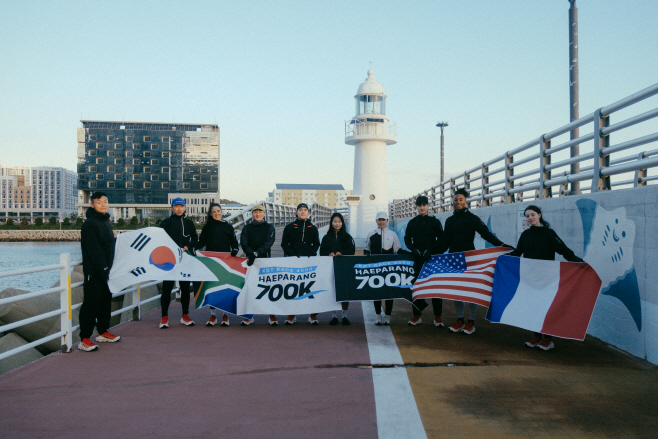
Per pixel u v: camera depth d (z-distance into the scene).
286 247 7.20
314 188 169.38
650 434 3.33
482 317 7.43
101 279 5.45
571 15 9.49
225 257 6.83
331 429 3.40
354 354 5.23
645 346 4.94
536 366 4.79
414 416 3.62
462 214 6.42
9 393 4.09
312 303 6.75
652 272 4.79
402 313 7.88
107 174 166.62
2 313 7.12
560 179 7.12
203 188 171.38
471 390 4.13
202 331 6.46
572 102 9.51
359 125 27.83
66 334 5.37
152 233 6.39
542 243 5.52
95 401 3.91
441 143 33.62
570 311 5.13
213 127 174.62
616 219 5.45
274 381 4.38
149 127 169.88
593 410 3.71
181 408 3.77
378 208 28.48
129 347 5.58
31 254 75.12
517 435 3.31
